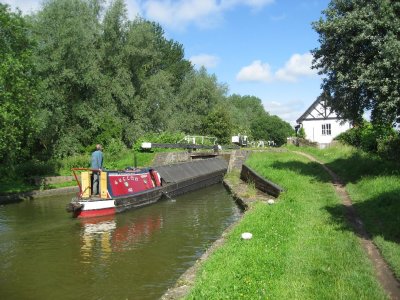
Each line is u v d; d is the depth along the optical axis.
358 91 15.57
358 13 14.81
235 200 18.88
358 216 11.12
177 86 58.09
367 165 18.50
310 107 47.91
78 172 26.88
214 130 50.94
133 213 16.42
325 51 16.36
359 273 6.84
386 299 5.84
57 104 28.83
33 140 26.91
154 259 10.32
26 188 21.78
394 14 14.20
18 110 19.62
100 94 33.72
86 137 31.42
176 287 6.96
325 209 12.05
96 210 15.45
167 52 57.12
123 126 35.88
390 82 13.44
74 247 11.48
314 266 7.20
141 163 28.62
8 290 8.46
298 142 42.62
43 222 14.70
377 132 22.52
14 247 11.45
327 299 5.82
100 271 9.48
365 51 15.24
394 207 10.96
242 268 7.11
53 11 29.59
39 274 9.34
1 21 21.20
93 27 35.66
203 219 15.05
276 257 7.66
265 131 89.88
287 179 17.83
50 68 28.66
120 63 38.34
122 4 38.75
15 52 21.88
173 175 22.30
